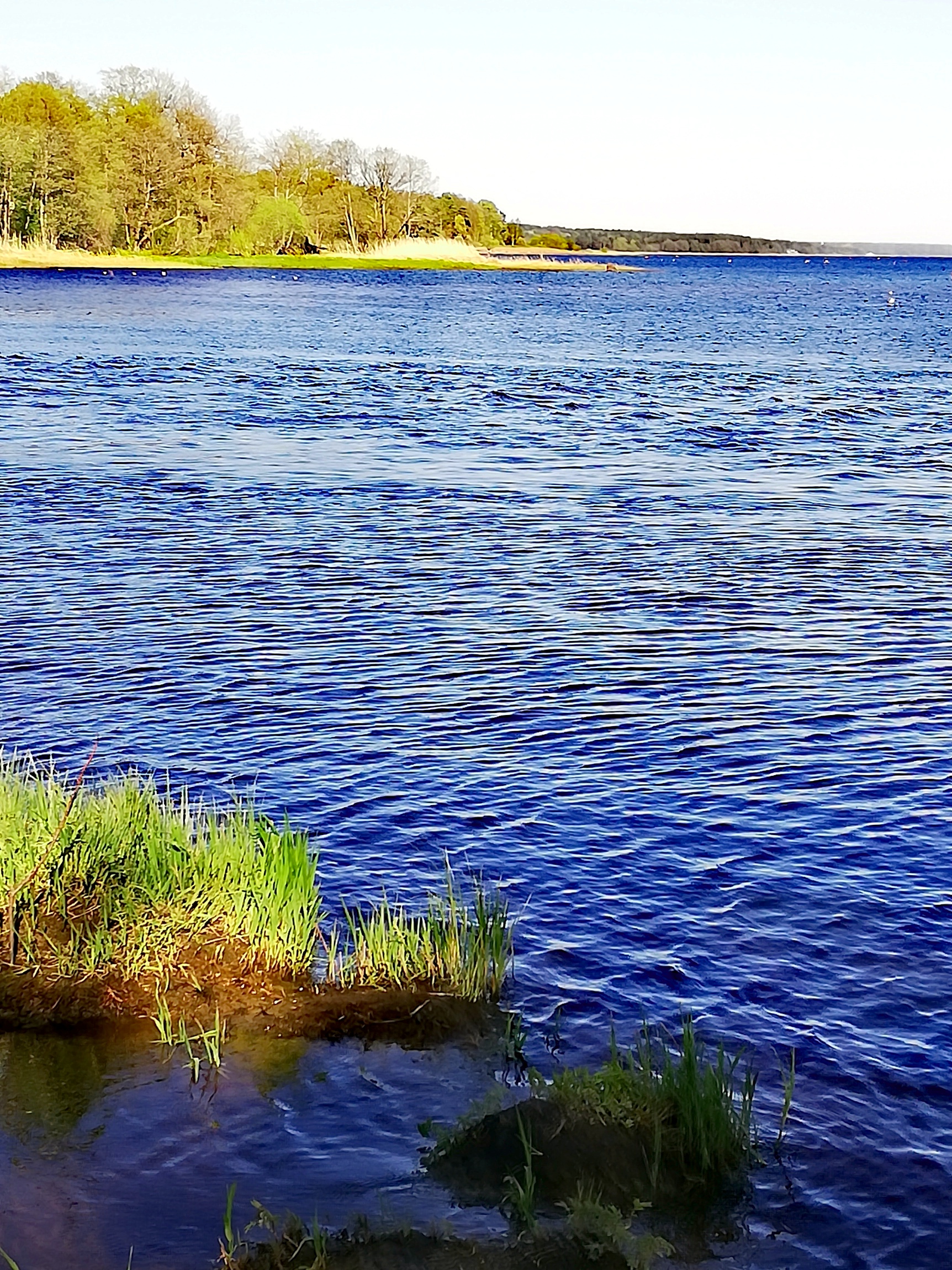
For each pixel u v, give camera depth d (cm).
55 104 17212
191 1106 840
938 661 1900
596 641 1969
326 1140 809
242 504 2978
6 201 16700
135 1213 738
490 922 1056
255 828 1131
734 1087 885
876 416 4778
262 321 9812
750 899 1162
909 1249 731
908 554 2580
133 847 1107
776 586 2314
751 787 1422
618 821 1330
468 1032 941
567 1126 804
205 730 1570
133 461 3528
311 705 1666
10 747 1498
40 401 4756
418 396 5288
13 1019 927
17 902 1038
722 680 1797
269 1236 719
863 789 1423
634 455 3800
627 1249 711
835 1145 820
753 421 4606
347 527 2748
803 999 1000
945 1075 899
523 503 3058
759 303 15475
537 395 5391
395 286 17062
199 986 973
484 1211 745
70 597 2155
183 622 2028
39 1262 696
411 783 1414
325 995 973
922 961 1056
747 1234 740
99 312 10138
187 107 18238
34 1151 789
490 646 1936
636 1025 960
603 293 17525
